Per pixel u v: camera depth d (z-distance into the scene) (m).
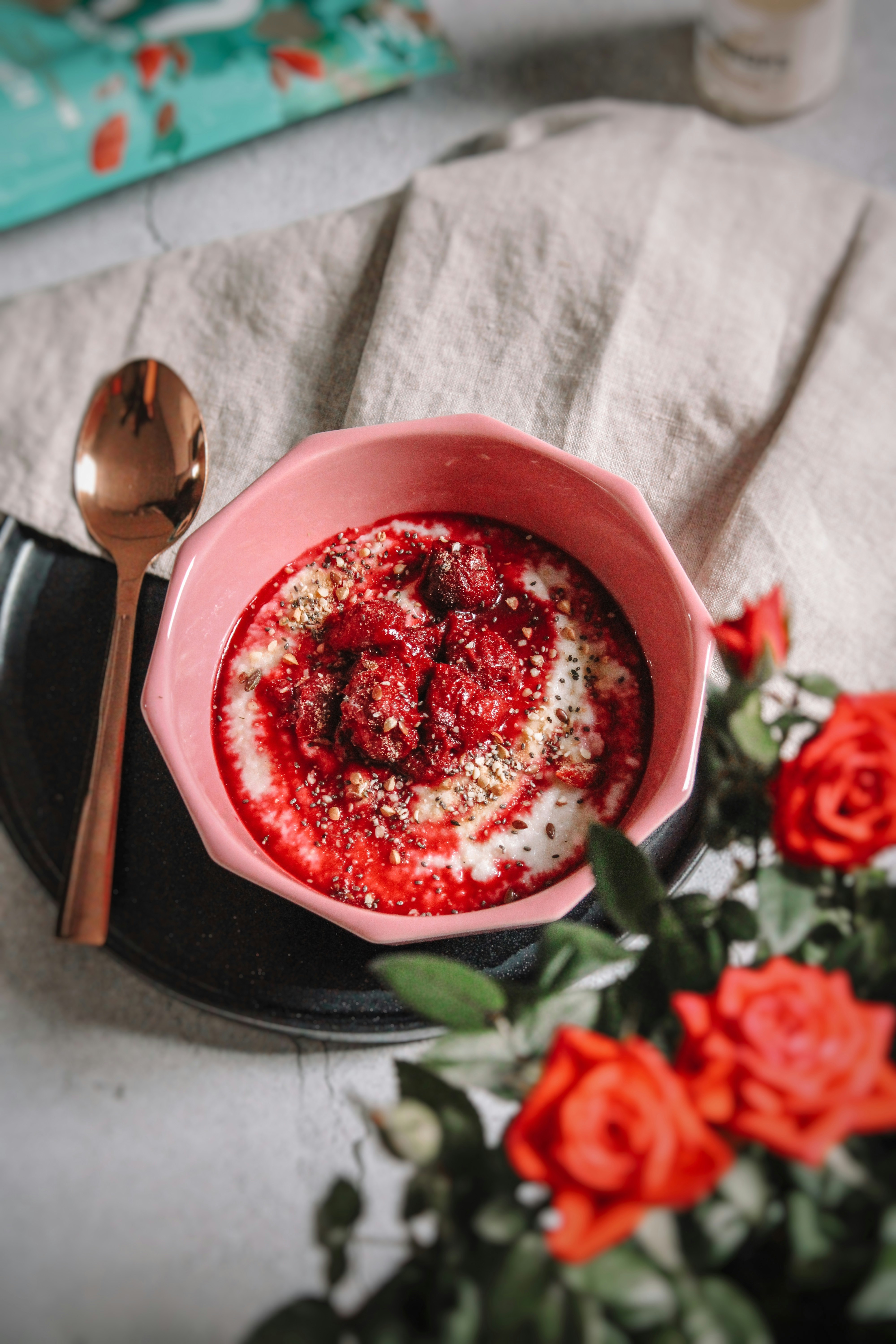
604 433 1.45
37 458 1.51
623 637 1.34
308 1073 1.26
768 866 0.89
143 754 1.32
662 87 1.86
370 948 1.21
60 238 1.78
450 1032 0.88
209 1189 1.22
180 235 1.78
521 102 1.85
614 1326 0.73
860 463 1.43
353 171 1.81
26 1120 1.25
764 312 1.54
